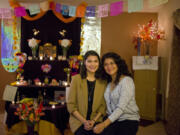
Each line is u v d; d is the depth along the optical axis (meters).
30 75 4.04
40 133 2.94
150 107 3.99
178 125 3.04
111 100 1.95
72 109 2.03
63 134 3.05
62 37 4.32
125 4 3.96
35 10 3.47
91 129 1.96
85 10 3.47
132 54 4.56
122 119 1.84
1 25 4.39
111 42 4.56
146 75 4.02
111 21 4.55
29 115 2.53
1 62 4.43
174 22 3.12
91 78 2.14
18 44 4.39
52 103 3.24
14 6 3.53
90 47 4.53
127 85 1.84
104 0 3.73
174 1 3.44
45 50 4.07
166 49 3.93
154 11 4.51
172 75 3.18
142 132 3.38
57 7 3.62
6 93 3.39
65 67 4.07
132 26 4.56
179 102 3.04
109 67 1.96
